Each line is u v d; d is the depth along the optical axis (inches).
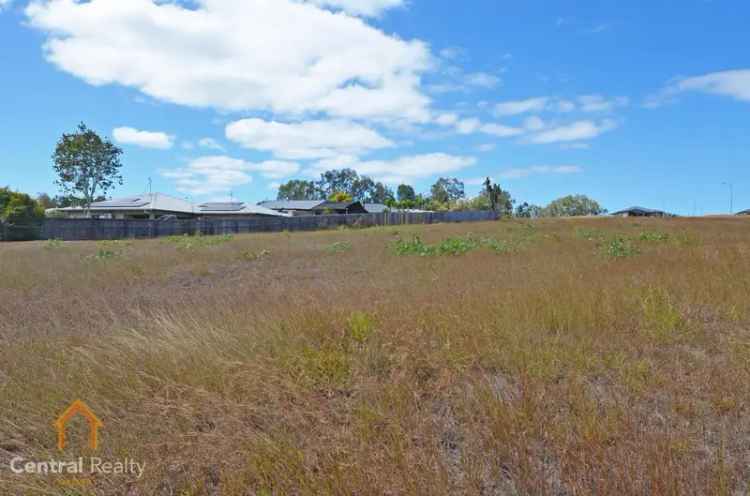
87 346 147.5
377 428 95.9
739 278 222.4
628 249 391.5
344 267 396.8
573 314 165.3
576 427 90.7
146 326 179.0
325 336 144.3
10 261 451.2
